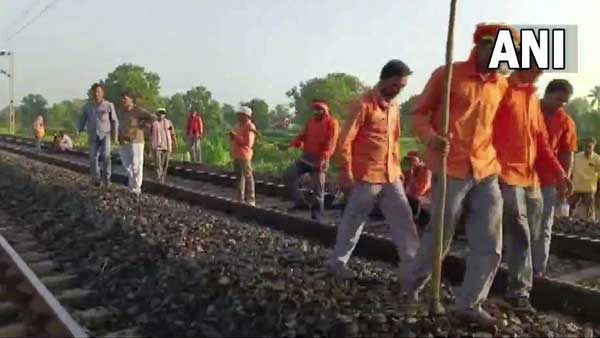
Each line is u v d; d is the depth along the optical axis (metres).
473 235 5.23
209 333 5.47
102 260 7.88
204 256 7.14
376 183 6.43
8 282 7.62
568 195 6.41
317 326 5.02
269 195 16.25
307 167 12.47
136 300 6.61
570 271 8.44
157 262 7.20
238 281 6.03
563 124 7.36
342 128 6.37
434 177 5.22
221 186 19.19
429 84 5.29
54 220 10.57
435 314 5.21
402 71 6.29
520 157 5.84
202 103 116.25
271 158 36.59
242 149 13.86
